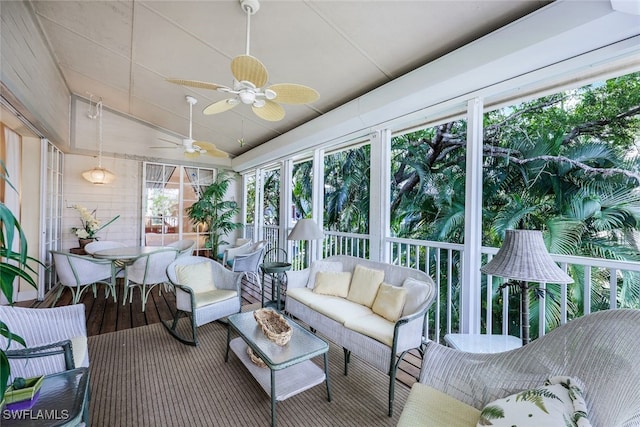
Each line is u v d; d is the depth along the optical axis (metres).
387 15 2.10
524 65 1.96
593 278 2.47
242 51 2.80
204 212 6.38
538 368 1.20
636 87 2.38
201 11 2.35
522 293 1.73
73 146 5.04
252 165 6.11
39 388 1.21
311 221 3.31
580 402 0.96
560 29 1.64
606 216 2.46
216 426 1.68
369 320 2.19
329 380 2.11
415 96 2.55
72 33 3.00
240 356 2.13
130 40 2.93
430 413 1.21
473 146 2.39
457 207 3.91
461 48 2.15
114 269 3.81
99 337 2.80
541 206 2.85
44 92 3.22
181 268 3.03
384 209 3.24
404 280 2.42
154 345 2.65
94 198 5.41
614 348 1.02
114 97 4.71
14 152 3.52
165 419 1.72
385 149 3.27
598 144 2.55
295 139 4.24
